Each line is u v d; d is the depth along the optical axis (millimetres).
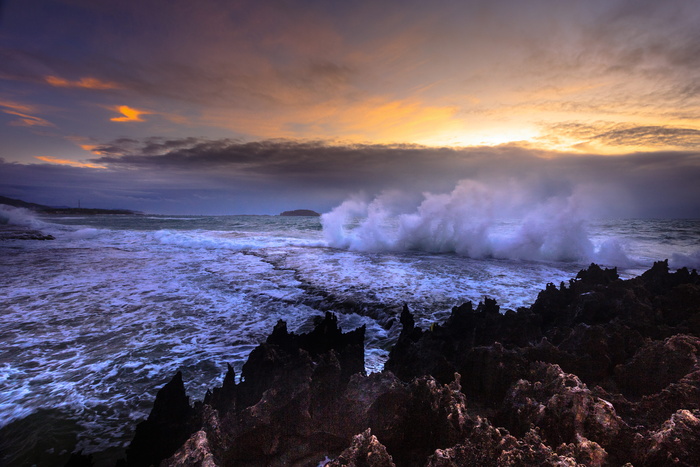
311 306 9320
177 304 9469
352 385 3314
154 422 3510
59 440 4027
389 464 2295
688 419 2387
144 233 30422
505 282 11680
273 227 44625
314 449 3045
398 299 9570
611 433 2494
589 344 4137
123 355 6285
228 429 3094
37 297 10109
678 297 6070
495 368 3633
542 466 2047
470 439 2383
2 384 5254
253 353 4438
